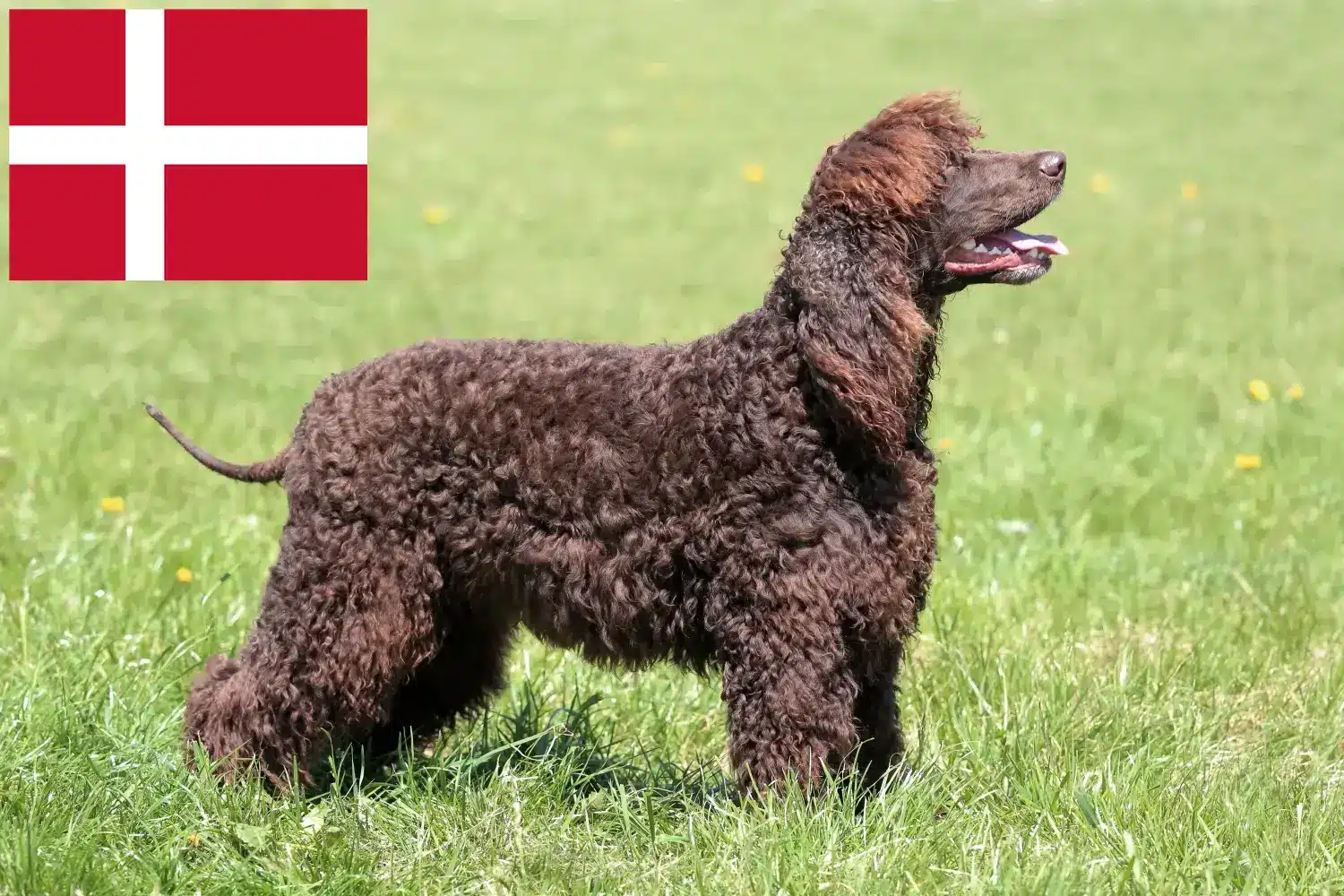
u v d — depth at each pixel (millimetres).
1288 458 14461
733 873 6340
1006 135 33125
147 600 9711
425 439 7164
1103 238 26953
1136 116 34719
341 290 24156
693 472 6902
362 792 7449
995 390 17609
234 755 7324
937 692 8648
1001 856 6500
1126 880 6227
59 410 16266
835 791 6805
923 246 7035
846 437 6801
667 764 7848
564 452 7051
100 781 7129
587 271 25516
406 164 32094
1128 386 17766
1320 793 7250
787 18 44188
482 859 6711
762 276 25109
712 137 34312
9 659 8719
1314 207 28688
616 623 7152
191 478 13656
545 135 34531
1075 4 44031
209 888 6340
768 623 6836
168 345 20828
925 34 42094
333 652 7238
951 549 11586
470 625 7906
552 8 45375
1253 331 21000
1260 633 9852
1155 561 11555
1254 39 40312
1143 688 8664
